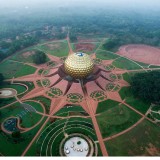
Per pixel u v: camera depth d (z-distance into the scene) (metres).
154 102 74.81
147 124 65.81
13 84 83.94
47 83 83.31
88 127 64.19
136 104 74.06
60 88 79.50
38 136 60.69
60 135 61.31
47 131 62.47
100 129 63.56
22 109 70.88
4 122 65.38
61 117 67.81
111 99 75.88
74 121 66.25
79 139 60.25
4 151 56.03
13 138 59.56
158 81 76.31
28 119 66.81
